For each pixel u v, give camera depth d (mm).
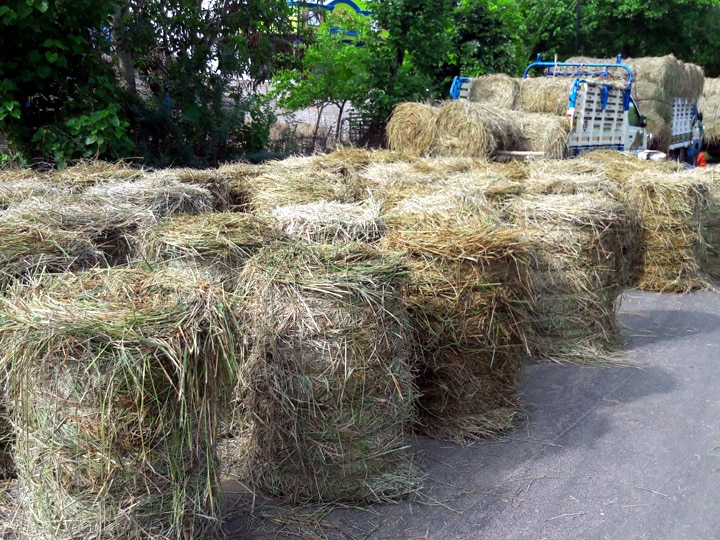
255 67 11688
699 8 23703
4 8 7750
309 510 3289
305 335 3123
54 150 8367
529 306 4328
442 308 3939
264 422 3273
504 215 5457
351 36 15414
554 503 3473
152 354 2451
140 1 10648
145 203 4637
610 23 24422
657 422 4398
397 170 7086
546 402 4664
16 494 3104
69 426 2518
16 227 3799
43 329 2432
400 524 3242
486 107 9820
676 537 3238
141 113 10055
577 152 10773
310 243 3646
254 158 11312
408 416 3562
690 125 17000
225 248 3770
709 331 6211
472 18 17984
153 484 2607
